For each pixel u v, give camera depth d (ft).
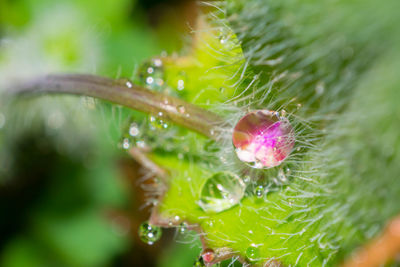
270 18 0.18
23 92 0.22
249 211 0.17
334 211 0.18
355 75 0.18
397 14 0.18
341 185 0.18
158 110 0.18
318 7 0.18
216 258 0.17
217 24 0.18
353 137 0.18
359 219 0.18
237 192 0.18
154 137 0.19
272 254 0.17
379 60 0.19
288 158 0.17
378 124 0.18
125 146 0.19
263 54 0.18
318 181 0.18
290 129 0.17
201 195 0.18
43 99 0.22
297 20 0.18
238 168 0.18
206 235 0.17
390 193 0.18
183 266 0.22
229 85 0.18
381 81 0.18
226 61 0.18
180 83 0.18
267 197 0.17
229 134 0.18
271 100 0.18
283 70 0.18
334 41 0.18
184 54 0.19
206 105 0.18
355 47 0.19
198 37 0.19
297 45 0.18
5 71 0.22
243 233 0.17
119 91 0.18
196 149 0.18
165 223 0.18
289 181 0.17
